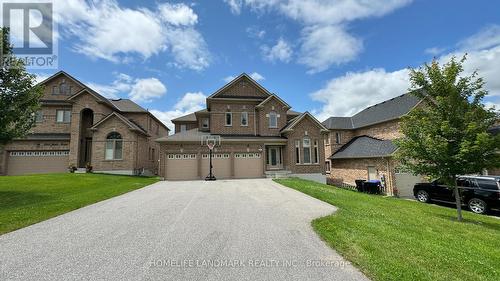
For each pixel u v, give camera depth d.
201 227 7.18
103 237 6.26
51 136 25.78
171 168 22.59
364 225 7.34
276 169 25.14
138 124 30.14
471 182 14.66
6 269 4.50
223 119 25.62
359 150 26.70
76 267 4.60
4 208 9.09
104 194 12.59
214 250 5.47
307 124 25.14
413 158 11.32
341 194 13.84
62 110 26.77
